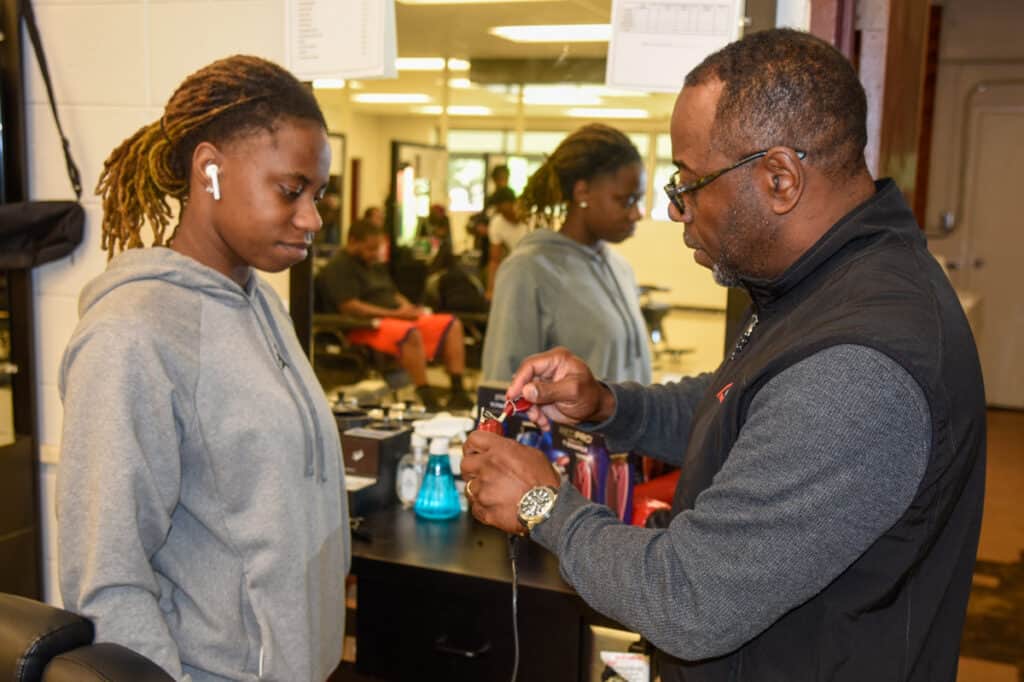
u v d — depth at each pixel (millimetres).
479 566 1647
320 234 2975
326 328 2701
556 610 1561
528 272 2279
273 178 1158
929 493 917
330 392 2574
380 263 2955
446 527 1862
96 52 1995
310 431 1228
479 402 2059
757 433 914
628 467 1814
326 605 1277
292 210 1183
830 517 860
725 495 920
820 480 859
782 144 968
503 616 1603
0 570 2018
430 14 2232
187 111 1159
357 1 1771
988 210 6719
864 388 859
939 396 879
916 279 952
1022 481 5156
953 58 6625
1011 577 3752
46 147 2055
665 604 935
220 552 1153
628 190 2125
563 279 2246
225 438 1133
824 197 990
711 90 1005
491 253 2748
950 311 968
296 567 1185
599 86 2244
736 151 986
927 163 6492
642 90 1710
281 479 1169
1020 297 6730
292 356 1310
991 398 6949
